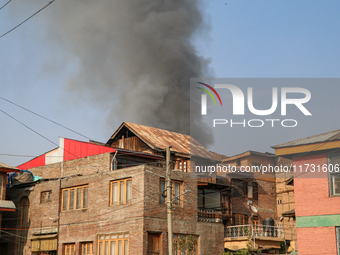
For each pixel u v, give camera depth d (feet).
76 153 115.34
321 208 67.56
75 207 102.83
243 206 121.29
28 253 108.47
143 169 91.61
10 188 116.57
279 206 127.95
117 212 93.71
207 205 110.73
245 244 103.45
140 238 87.86
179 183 97.76
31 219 110.42
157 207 91.66
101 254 94.27
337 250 64.95
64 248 102.01
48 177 117.60
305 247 67.82
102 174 98.99
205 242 98.48
